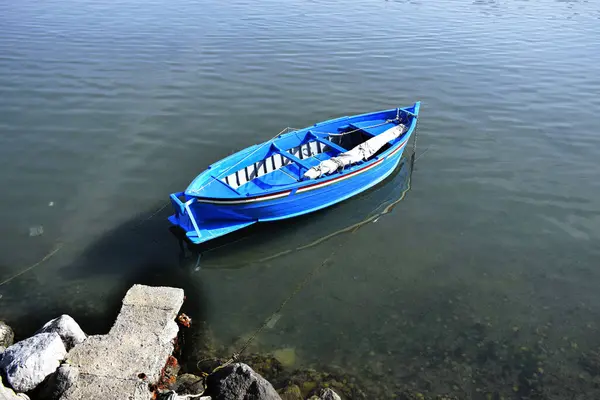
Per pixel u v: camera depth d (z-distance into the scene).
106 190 20.00
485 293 15.38
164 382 11.44
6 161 21.69
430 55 36.78
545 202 20.00
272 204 17.47
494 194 20.56
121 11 46.28
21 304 14.29
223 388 10.75
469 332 13.93
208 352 13.04
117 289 15.10
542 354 13.20
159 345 11.27
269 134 24.91
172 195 16.58
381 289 15.61
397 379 12.44
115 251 16.75
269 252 17.45
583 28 45.16
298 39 39.50
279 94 29.48
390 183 21.39
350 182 19.36
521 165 22.67
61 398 9.88
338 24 44.16
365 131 22.20
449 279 16.00
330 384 12.13
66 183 20.36
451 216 19.25
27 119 25.34
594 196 20.34
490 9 52.44
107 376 10.38
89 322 13.75
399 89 30.66
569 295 15.30
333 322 14.30
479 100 29.34
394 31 42.56
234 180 18.80
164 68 32.72
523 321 14.30
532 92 30.48
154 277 15.78
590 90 30.75
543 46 39.50
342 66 34.09
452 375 12.57
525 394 12.07
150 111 26.83
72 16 43.97
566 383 12.35
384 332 13.95
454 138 25.08
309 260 17.08
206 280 15.92
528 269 16.41
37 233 17.38
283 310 14.74
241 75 32.03
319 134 21.89
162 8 47.97
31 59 33.19
